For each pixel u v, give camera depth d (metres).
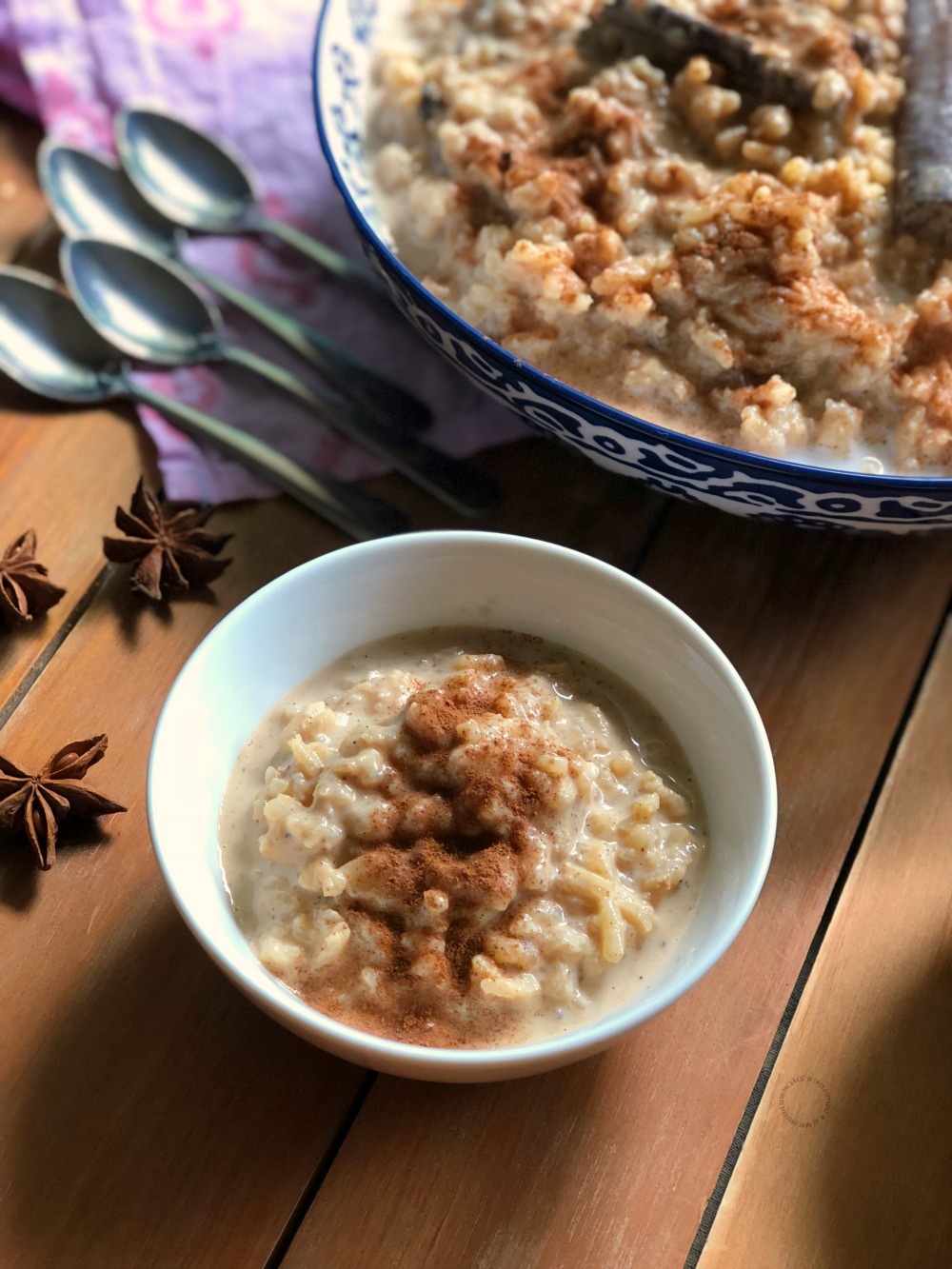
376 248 0.27
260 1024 0.23
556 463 0.30
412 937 0.20
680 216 0.28
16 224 0.33
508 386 0.26
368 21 0.32
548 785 0.21
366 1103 0.22
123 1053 0.22
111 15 0.35
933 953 0.24
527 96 0.30
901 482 0.24
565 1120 0.22
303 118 0.35
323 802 0.21
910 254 0.28
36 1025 0.22
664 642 0.23
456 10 0.32
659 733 0.24
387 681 0.23
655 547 0.29
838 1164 0.22
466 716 0.22
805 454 0.26
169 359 0.31
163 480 0.30
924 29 0.30
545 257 0.27
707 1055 0.23
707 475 0.25
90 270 0.32
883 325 0.27
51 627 0.27
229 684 0.23
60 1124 0.22
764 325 0.27
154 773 0.20
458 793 0.21
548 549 0.23
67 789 0.24
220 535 0.28
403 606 0.24
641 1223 0.21
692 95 0.29
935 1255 0.21
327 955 0.20
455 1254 0.21
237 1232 0.21
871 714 0.27
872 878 0.25
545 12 0.32
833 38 0.29
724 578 0.29
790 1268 0.21
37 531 0.29
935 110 0.28
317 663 0.24
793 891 0.25
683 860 0.22
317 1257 0.21
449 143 0.29
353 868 0.20
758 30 0.30
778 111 0.29
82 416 0.30
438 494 0.29
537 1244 0.21
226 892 0.22
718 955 0.19
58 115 0.34
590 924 0.21
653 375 0.27
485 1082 0.21
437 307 0.25
